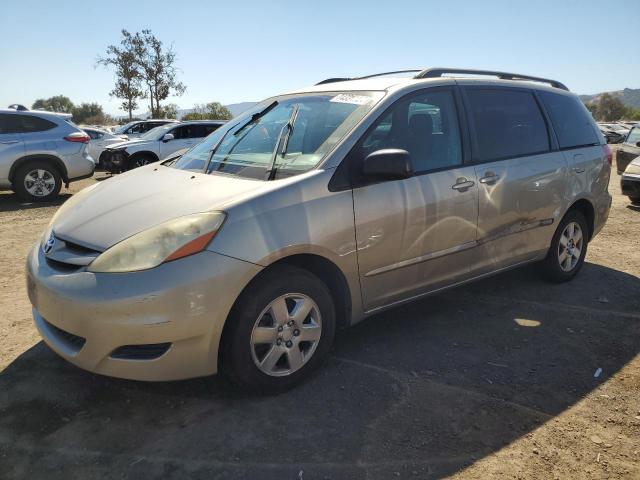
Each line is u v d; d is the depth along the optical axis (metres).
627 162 11.96
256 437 2.60
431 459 2.46
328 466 2.40
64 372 3.21
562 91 4.87
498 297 4.58
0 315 4.09
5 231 7.21
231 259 2.64
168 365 2.62
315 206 2.94
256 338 2.82
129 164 13.20
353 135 3.21
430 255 3.55
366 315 3.38
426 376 3.22
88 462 2.42
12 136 9.67
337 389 3.05
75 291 2.58
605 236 7.02
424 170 3.51
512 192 4.02
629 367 3.38
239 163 3.41
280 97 4.17
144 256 2.57
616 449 2.57
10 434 2.62
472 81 4.01
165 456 2.46
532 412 2.86
